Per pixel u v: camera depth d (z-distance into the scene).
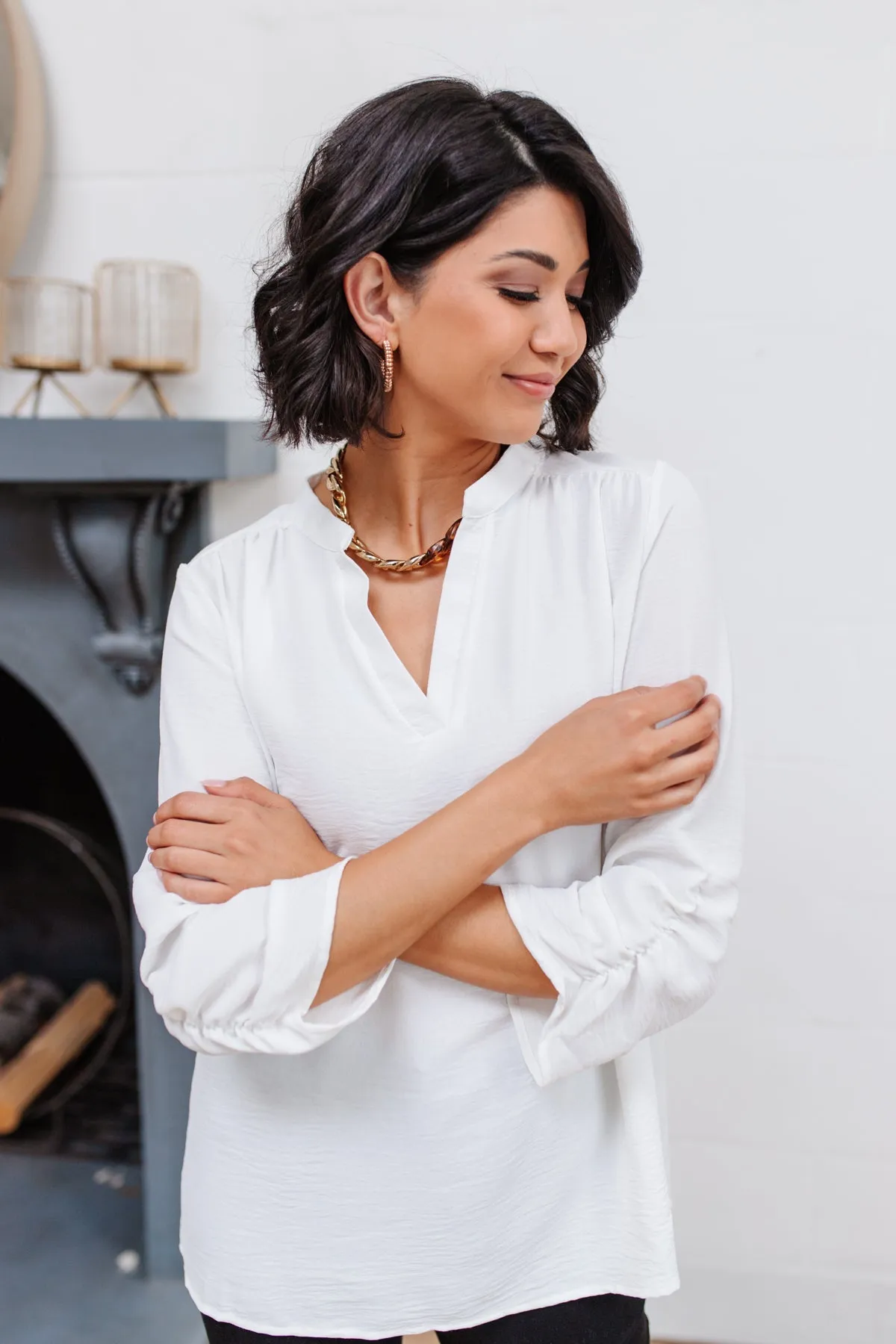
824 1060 1.57
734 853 0.83
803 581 1.46
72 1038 1.89
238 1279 0.94
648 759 0.78
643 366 1.44
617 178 1.41
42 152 1.49
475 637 0.86
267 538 0.94
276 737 0.89
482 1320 0.93
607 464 0.90
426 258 0.77
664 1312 1.66
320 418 0.87
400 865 0.79
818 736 1.50
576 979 0.81
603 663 0.86
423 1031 0.89
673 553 0.84
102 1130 1.93
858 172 1.37
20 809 1.92
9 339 1.42
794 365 1.42
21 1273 1.65
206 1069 0.96
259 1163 0.92
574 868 0.89
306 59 1.45
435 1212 0.90
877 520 1.44
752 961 1.57
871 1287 1.61
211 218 1.50
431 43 1.42
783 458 1.44
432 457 0.88
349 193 0.78
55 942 1.97
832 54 1.35
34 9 1.48
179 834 0.85
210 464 1.32
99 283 1.44
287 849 0.85
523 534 0.88
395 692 0.86
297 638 0.90
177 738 0.92
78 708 1.53
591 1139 0.93
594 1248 0.94
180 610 0.94
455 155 0.75
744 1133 1.61
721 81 1.38
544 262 0.77
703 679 0.82
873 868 1.52
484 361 0.78
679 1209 1.64
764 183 1.39
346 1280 0.92
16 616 1.51
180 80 1.48
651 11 1.38
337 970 0.80
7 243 1.47
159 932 0.84
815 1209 1.61
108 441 1.32
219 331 1.52
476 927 0.83
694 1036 1.60
